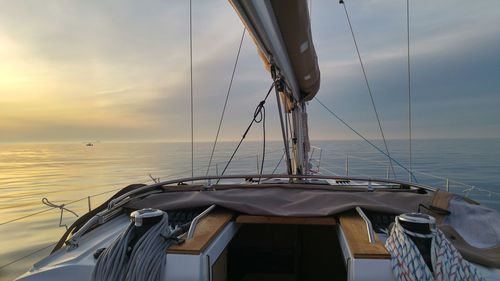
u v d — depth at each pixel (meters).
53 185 32.72
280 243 2.93
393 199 2.68
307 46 3.35
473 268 1.52
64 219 14.76
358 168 36.12
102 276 1.55
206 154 99.94
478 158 62.72
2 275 7.79
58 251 1.86
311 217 2.38
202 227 2.07
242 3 1.68
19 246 10.70
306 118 6.61
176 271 1.61
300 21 2.53
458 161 54.38
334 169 33.06
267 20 2.12
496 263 1.74
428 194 2.80
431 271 1.49
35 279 1.63
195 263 1.62
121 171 49.94
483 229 2.19
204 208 2.61
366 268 1.59
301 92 5.65
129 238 1.64
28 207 19.64
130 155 119.44
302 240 3.08
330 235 3.07
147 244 1.59
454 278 1.45
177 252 1.66
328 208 2.49
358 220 2.30
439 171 36.91
